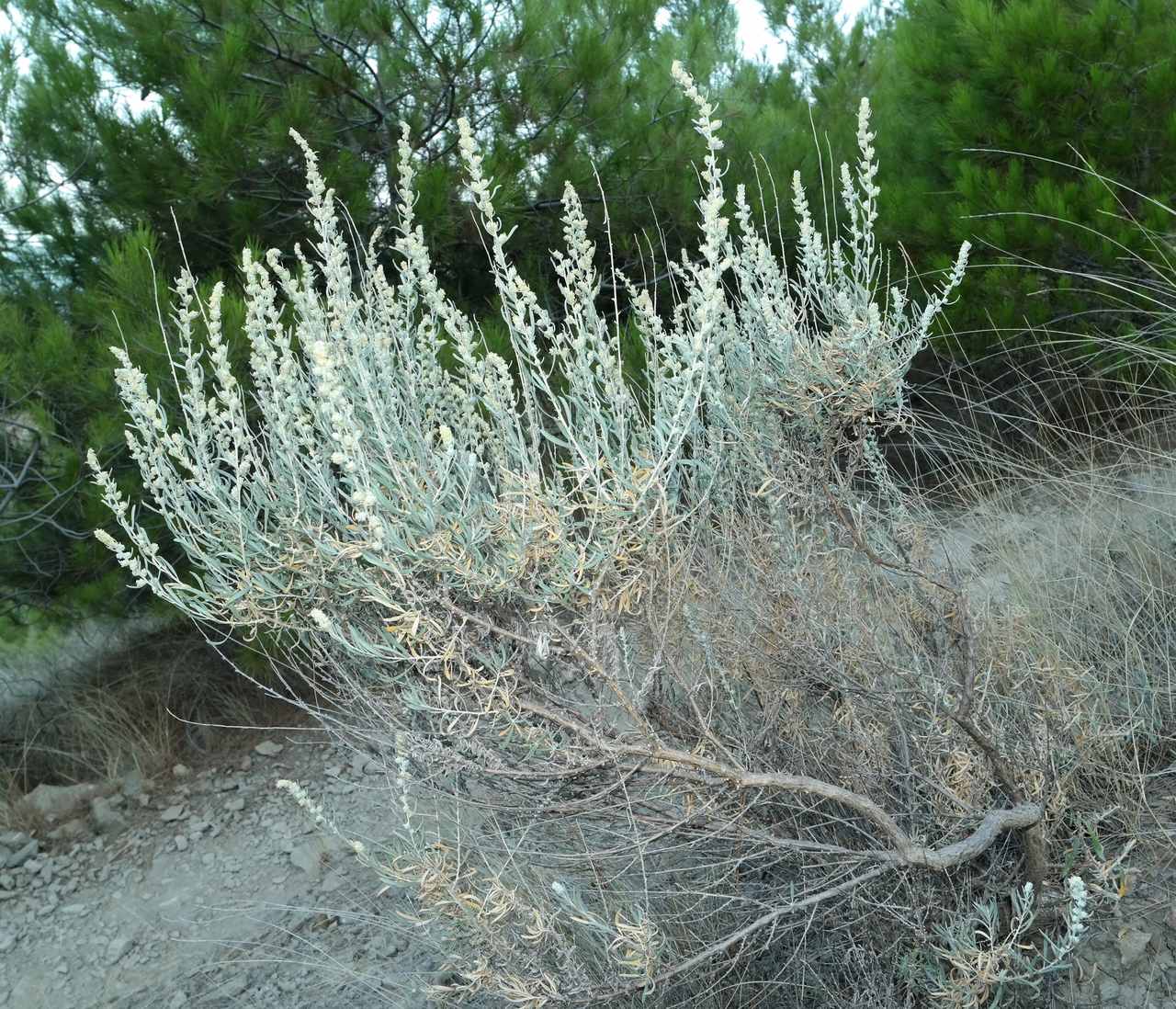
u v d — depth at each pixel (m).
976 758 2.01
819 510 2.00
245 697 4.49
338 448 1.73
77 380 3.93
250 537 1.74
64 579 4.32
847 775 1.99
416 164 4.66
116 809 4.03
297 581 1.76
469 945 1.81
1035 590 2.79
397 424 1.76
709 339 1.74
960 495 3.69
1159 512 2.99
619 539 1.59
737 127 5.71
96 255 4.77
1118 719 2.43
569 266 1.92
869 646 1.99
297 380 1.90
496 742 1.74
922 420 4.56
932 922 1.94
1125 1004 1.88
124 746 4.37
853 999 1.93
